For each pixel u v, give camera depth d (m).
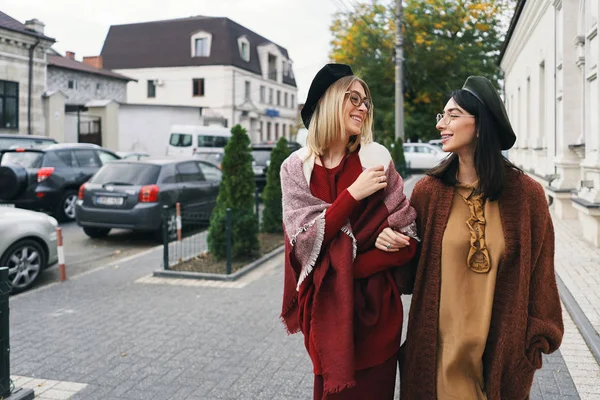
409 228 2.00
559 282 5.82
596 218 7.54
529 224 1.91
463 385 1.98
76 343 4.68
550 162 11.46
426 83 31.28
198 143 27.44
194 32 48.50
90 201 9.71
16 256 6.58
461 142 1.99
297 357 4.28
